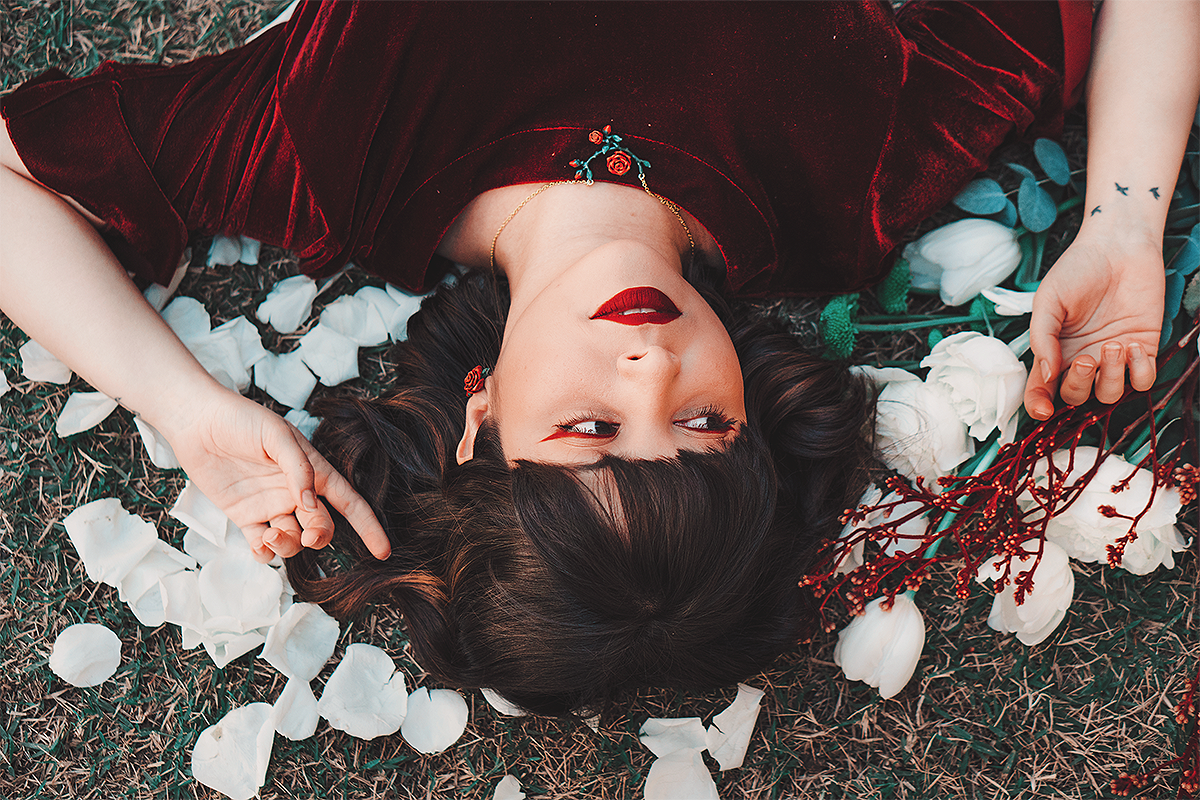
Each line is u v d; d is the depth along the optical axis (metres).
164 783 1.49
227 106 1.34
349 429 1.41
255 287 1.55
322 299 1.57
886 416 1.41
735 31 1.30
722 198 1.33
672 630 1.14
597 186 1.32
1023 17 1.38
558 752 1.50
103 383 1.33
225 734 1.44
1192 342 1.38
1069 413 1.30
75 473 1.50
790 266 1.46
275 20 1.50
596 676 1.19
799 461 1.41
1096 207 1.36
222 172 1.36
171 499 1.51
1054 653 1.54
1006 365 1.28
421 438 1.41
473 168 1.33
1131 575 1.53
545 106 1.31
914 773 1.53
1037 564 1.26
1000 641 1.54
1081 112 1.56
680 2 1.29
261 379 1.51
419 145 1.33
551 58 1.29
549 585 1.12
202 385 1.32
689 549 1.07
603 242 1.28
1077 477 1.36
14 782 1.48
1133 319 1.33
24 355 1.45
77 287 1.30
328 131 1.32
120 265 1.37
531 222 1.35
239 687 1.51
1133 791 1.51
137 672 1.50
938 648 1.54
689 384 1.13
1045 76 1.39
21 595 1.50
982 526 1.27
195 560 1.48
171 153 1.33
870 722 1.53
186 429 1.32
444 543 1.34
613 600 1.09
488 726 1.50
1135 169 1.35
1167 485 1.29
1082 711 1.53
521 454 1.16
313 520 1.25
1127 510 1.31
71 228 1.32
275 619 1.45
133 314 1.33
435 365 1.41
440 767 1.50
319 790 1.49
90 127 1.31
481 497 1.23
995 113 1.38
